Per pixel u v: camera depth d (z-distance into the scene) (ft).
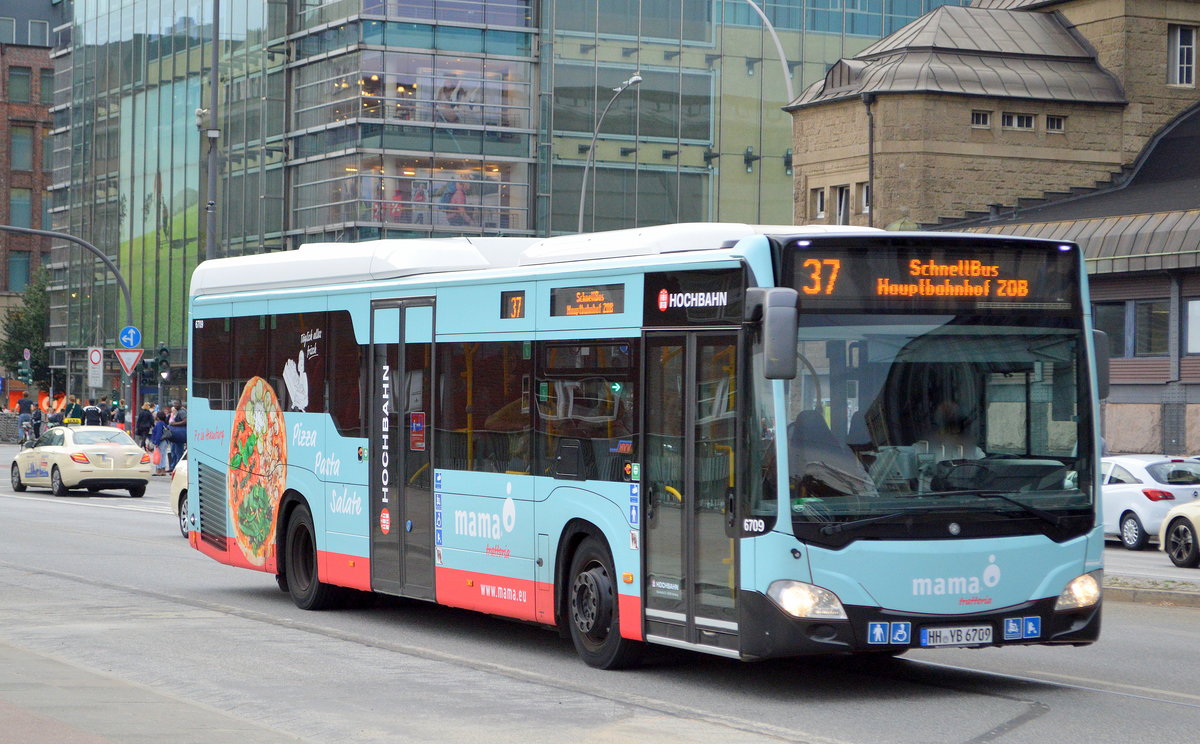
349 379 50.11
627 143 221.25
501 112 216.13
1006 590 35.55
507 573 42.78
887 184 172.24
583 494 40.04
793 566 34.24
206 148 240.32
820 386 34.76
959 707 35.14
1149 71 179.83
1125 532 90.89
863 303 35.24
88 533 86.79
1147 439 132.87
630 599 38.52
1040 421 36.47
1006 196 173.99
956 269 35.99
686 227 38.27
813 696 36.55
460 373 44.88
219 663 41.04
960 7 184.65
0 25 390.83
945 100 172.35
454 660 42.01
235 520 57.16
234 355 57.21
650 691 37.06
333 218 214.48
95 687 34.76
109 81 268.41
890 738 31.40
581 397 40.27
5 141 381.40
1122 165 176.76
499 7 215.51
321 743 30.42
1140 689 37.68
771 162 227.40
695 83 223.92
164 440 156.97
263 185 228.22
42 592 57.36
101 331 270.67
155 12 254.47
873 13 231.91
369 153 210.38
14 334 314.96
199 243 242.17
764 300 34.04
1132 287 134.92
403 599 56.49
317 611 53.26
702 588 36.11
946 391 35.63
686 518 36.63
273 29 226.58
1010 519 35.73
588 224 219.61
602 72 220.23
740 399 35.01
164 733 29.27
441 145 213.46
